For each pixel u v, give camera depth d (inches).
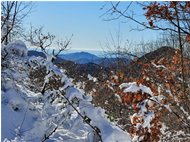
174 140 275.4
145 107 220.8
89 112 300.2
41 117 324.2
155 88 237.8
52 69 312.8
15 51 335.6
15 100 324.2
